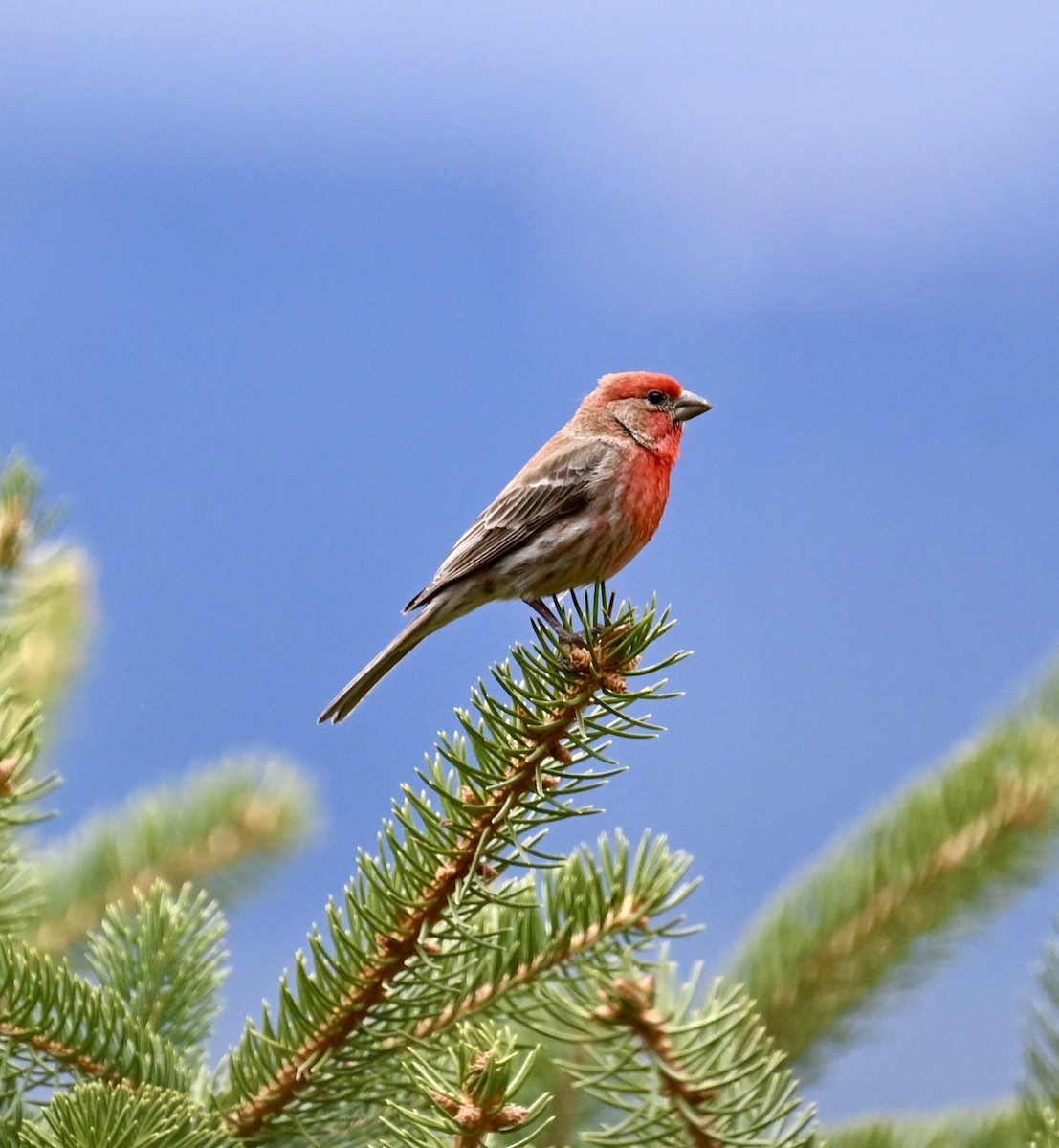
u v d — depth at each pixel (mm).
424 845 5199
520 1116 4641
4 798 5199
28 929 5258
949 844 5266
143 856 5281
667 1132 5066
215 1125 4977
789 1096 5141
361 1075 5195
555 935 5207
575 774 5215
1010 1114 5215
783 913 5266
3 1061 5113
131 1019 5191
